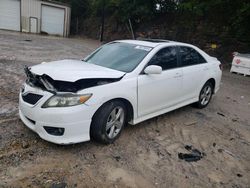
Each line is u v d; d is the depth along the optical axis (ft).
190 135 16.93
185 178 12.39
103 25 97.60
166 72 17.07
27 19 103.19
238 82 37.37
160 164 13.21
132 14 83.97
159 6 81.41
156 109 16.85
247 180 12.92
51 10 109.29
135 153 13.85
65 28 115.65
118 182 11.46
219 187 12.09
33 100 12.87
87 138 13.01
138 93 15.05
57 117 12.12
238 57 43.96
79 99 12.37
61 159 12.45
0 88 21.49
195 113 21.12
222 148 15.83
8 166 11.51
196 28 67.62
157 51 16.83
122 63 15.98
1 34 77.41
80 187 10.84
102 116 13.32
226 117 21.25
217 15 63.10
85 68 14.39
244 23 51.42
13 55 39.01
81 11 122.93
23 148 12.93
